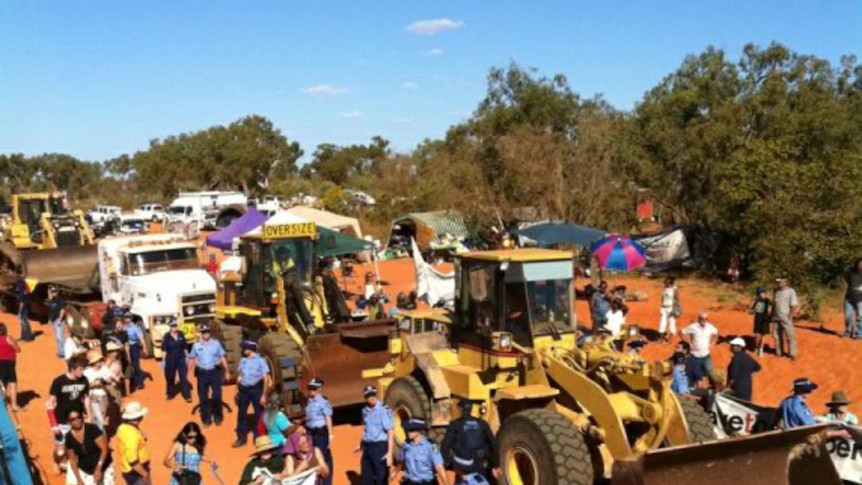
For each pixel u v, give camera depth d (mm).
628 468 7836
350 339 14031
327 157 120750
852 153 27406
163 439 13578
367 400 10039
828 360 17266
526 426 9125
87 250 25266
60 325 20062
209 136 87250
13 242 27094
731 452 8141
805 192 23906
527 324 10469
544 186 36625
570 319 10742
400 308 22312
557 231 23578
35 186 103750
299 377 13703
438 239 39156
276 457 8797
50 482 11375
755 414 10656
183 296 19562
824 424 8602
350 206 58812
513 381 10688
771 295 23094
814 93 34156
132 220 60781
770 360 17750
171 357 16047
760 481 8305
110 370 13641
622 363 9422
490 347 10695
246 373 12922
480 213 38906
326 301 15594
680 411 9102
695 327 13844
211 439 13562
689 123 36281
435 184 45719
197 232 51562
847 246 22672
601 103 43125
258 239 15883
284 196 82938
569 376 9750
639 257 22188
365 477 10055
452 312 12492
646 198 37469
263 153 86750
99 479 9523
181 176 85625
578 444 8906
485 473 8969
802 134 30125
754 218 25047
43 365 19375
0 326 14352
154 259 21172
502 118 44125
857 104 38375
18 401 16047
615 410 9125
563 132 43688
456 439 8766
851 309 19125
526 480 9328
